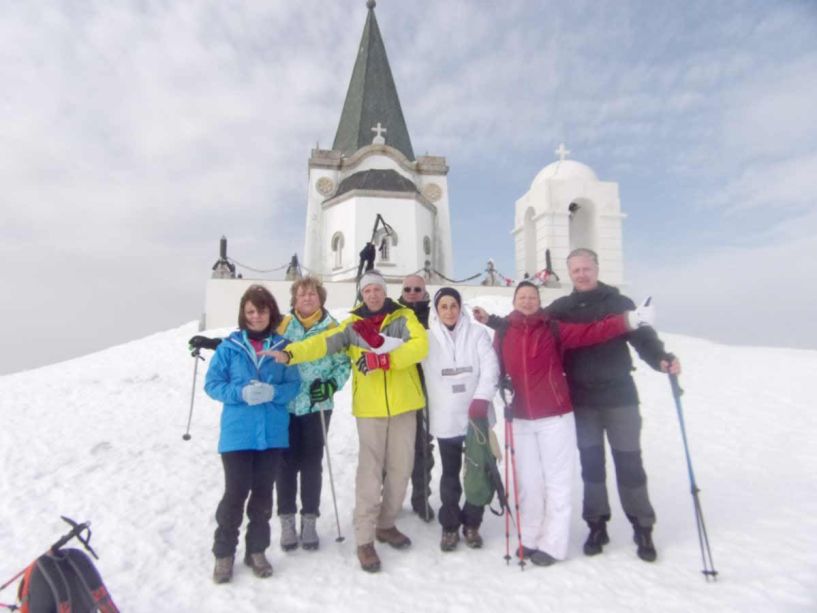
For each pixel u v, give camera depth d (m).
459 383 4.84
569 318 4.93
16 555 4.98
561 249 21.08
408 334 4.80
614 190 21.89
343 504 6.02
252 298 4.70
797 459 6.91
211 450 7.89
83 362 15.70
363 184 26.72
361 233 26.02
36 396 11.61
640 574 4.34
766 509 5.45
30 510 5.91
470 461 4.70
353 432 8.66
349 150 32.00
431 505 5.91
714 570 4.27
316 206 29.34
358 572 4.55
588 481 4.78
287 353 4.50
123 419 9.67
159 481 6.64
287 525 4.95
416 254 26.28
